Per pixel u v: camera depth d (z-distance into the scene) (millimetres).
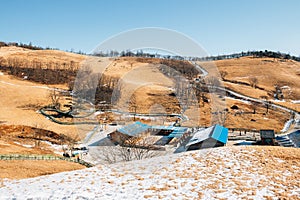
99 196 9094
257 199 8766
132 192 9242
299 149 13391
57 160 19516
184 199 8789
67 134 28156
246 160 11844
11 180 12141
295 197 8891
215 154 12344
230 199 8766
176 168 10820
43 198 9281
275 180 10109
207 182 9906
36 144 26438
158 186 9578
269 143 28406
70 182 10477
